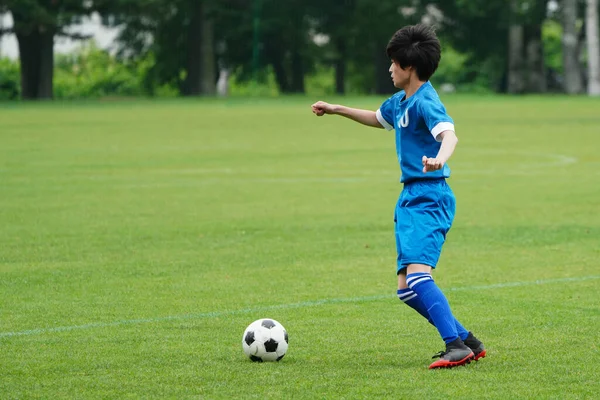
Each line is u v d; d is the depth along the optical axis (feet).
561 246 91.71
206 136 242.78
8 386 46.47
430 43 49.96
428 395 44.52
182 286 73.05
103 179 150.10
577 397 44.27
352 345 54.95
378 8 625.82
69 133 248.52
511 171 163.02
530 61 611.06
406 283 50.03
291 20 635.25
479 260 84.43
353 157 188.96
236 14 628.69
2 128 265.75
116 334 57.77
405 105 50.57
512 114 341.62
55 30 519.19
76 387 46.26
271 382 46.93
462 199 127.24
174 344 55.26
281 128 273.95
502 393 44.91
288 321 61.41
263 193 133.69
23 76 533.14
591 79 554.87
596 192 133.69
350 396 44.37
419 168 50.01
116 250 89.45
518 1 575.38
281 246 91.81
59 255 86.79
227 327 59.72
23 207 118.62
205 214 113.39
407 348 54.19
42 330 58.80
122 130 261.44
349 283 74.23
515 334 57.52
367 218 110.22
